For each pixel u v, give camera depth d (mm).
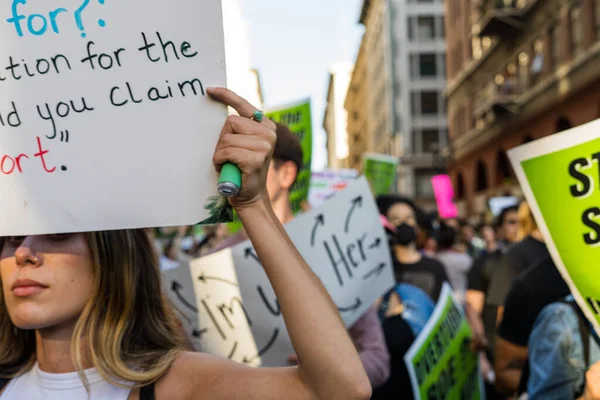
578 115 19203
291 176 2639
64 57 1495
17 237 1536
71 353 1534
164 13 1462
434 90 47594
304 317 1321
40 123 1497
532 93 22328
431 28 48062
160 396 1500
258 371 1438
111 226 1466
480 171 31062
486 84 28406
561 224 2086
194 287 2576
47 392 1559
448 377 3254
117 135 1473
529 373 2508
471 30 30734
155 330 1659
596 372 1858
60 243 1534
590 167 2035
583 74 18469
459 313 3504
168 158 1456
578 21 18797
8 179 1502
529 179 2148
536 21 22047
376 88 58781
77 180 1480
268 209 1396
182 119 1453
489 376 4223
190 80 1453
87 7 1487
